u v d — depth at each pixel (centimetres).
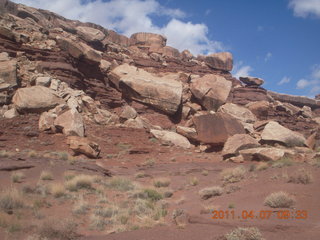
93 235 934
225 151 3123
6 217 967
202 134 3884
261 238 707
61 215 1109
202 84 5922
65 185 1546
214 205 1201
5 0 6862
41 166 2042
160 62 8844
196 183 1895
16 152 2877
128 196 1520
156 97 5466
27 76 4484
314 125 7594
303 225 762
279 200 1030
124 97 5728
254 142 3095
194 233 841
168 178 2070
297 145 3428
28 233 884
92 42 7706
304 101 10175
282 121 7175
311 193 1116
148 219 1096
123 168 2817
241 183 1570
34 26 6291
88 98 4612
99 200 1366
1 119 3553
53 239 852
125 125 4472
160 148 3859
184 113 5556
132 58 8381
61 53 5225
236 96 8069
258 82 8538
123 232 946
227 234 736
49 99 4009
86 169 2220
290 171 1612
